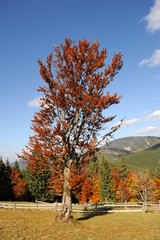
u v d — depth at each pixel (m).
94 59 11.76
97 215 16.67
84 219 14.41
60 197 38.38
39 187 31.84
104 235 9.40
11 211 17.45
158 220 14.29
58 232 9.10
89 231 9.88
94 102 10.73
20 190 37.09
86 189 34.66
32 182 32.66
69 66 11.49
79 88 10.48
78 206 22.97
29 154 11.02
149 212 18.52
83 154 12.08
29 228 9.76
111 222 13.24
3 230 8.92
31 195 34.44
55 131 10.30
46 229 9.57
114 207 22.12
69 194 11.26
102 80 11.53
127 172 56.50
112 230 10.80
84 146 11.49
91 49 11.73
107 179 49.56
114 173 59.97
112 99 11.03
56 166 11.77
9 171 43.44
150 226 12.20
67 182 11.28
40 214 16.56
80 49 11.06
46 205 20.61
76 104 10.88
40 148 10.55
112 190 48.25
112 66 11.32
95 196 44.12
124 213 17.67
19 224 10.72
